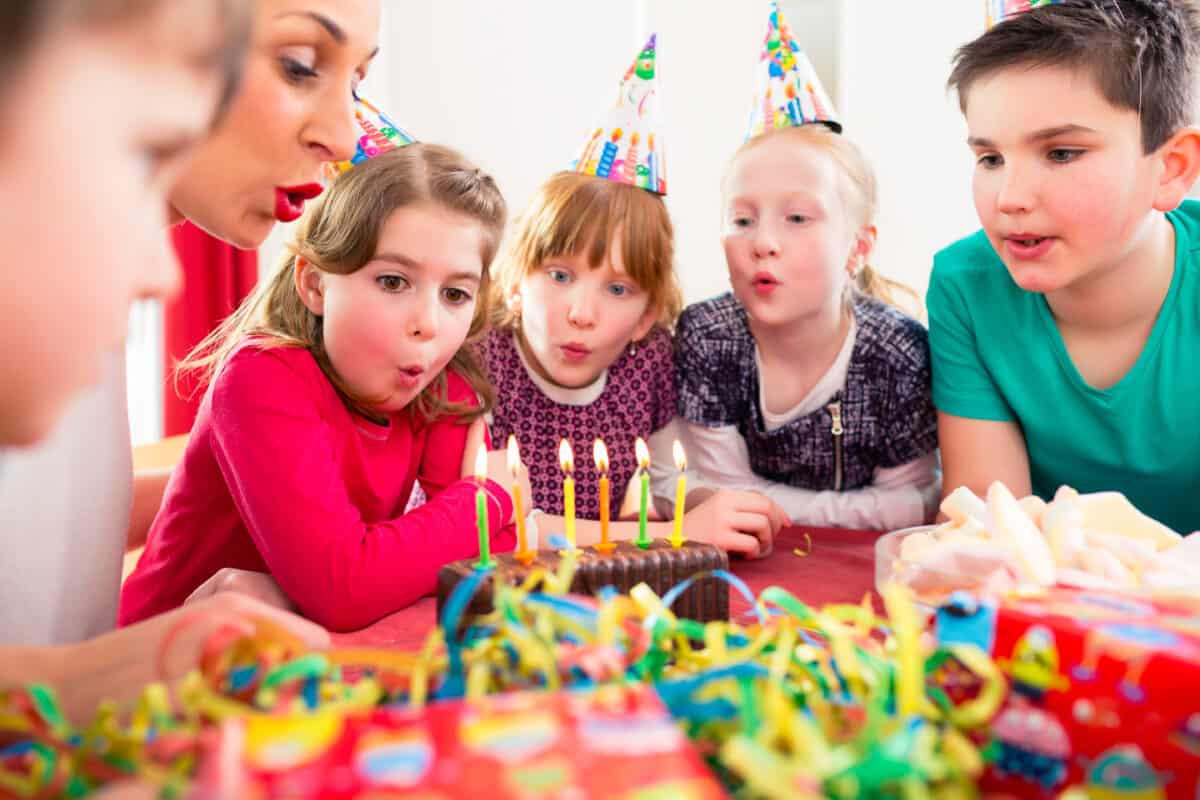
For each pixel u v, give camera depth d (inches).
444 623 19.1
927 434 55.7
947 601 18.4
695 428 59.2
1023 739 16.4
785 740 14.2
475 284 42.2
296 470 37.0
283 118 33.8
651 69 55.1
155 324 114.2
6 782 13.7
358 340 40.1
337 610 34.9
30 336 13.2
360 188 39.6
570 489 29.0
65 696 18.5
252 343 41.3
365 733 12.8
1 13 11.9
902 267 134.1
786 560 41.3
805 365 57.0
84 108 12.6
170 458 90.4
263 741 12.4
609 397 59.0
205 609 20.6
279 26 32.5
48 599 31.7
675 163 146.9
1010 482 49.3
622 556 27.6
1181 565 24.0
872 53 133.0
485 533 27.1
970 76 41.6
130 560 60.2
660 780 11.7
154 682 18.6
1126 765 15.5
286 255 43.9
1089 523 27.0
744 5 143.3
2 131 12.2
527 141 148.8
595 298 53.4
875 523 54.7
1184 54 40.7
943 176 131.8
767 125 56.6
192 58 13.9
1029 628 16.9
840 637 18.8
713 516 41.9
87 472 34.3
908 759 12.8
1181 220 46.8
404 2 148.0
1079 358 47.3
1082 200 39.4
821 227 52.4
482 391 50.4
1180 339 45.3
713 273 148.4
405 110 149.9
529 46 147.1
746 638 21.0
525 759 12.2
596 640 18.2
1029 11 40.6
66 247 12.9
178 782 11.9
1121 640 15.8
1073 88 38.5
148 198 14.4
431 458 47.9
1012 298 48.7
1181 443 46.3
